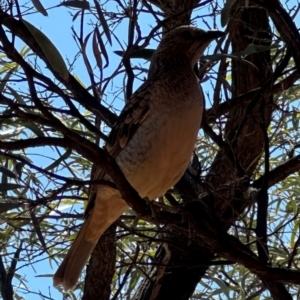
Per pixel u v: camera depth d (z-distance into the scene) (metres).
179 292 4.90
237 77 4.94
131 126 3.79
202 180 4.39
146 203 3.46
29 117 2.75
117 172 3.03
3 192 3.68
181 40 4.05
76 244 4.12
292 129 5.26
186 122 3.69
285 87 4.49
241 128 4.47
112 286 5.40
